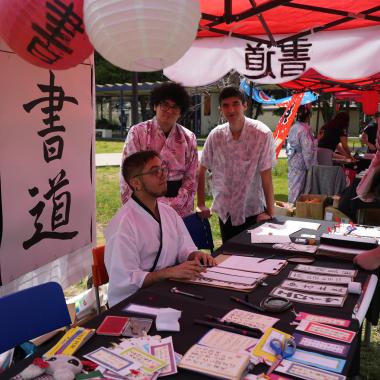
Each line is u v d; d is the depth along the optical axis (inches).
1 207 102.0
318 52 133.4
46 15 61.7
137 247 86.7
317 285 80.4
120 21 55.6
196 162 126.3
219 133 138.0
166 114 116.2
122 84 804.0
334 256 96.0
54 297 76.7
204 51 146.6
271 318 66.7
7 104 102.0
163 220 91.4
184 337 61.4
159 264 89.9
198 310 70.6
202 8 122.0
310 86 347.9
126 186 112.7
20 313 71.9
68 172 124.3
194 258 93.6
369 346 118.9
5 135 102.1
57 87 117.3
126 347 57.4
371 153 344.5
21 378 49.8
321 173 250.1
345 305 72.2
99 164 547.2
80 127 128.0
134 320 66.1
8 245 105.0
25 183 108.8
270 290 79.5
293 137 257.6
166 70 149.9
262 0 110.3
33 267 113.3
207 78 146.4
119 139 1011.9
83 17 61.6
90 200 136.3
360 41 130.0
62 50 67.2
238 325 63.9
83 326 64.9
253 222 141.3
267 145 134.9
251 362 54.0
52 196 118.4
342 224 127.2
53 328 75.9
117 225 86.4
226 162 137.3
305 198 205.5
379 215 169.6
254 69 140.0
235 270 89.4
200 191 146.3
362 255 90.0
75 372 51.5
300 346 58.1
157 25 55.9
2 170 102.0
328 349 57.3
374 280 84.5
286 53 136.3
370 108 406.3
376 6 117.5
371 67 128.0
